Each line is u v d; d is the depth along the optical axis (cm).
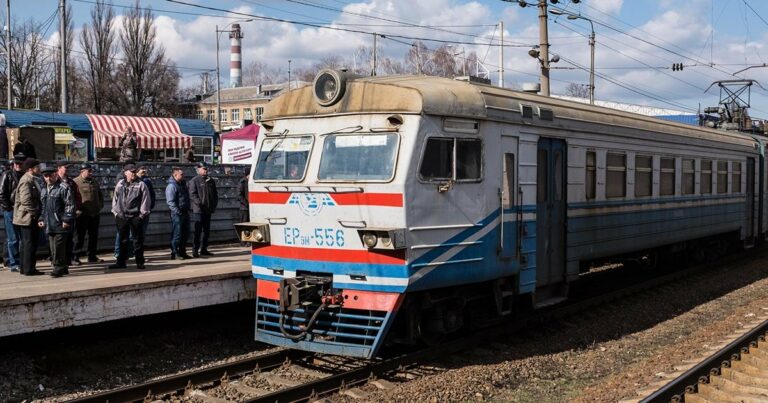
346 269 848
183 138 3152
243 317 1161
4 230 1266
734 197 1888
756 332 1023
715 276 1705
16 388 811
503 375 868
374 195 828
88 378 871
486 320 1003
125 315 923
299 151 910
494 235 934
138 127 3047
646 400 694
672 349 999
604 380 866
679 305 1368
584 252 1177
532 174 1015
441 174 856
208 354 998
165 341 1024
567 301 1343
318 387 782
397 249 804
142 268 1160
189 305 1002
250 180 952
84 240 1330
